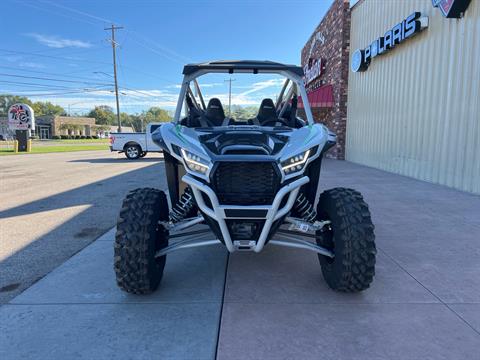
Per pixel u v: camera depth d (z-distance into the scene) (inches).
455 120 351.9
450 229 217.0
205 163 124.8
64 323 116.7
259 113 182.4
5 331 112.3
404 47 451.8
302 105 170.2
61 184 421.4
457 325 114.3
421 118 412.2
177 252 183.3
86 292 138.9
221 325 115.0
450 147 359.3
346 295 135.2
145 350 102.3
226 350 101.9
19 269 163.5
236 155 126.2
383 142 512.1
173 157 144.4
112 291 139.6
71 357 99.6
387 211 259.8
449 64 361.4
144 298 133.7
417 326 113.8
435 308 125.0
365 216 128.8
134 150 837.2
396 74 472.1
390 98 489.7
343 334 109.4
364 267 126.2
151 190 140.6
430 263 165.5
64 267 164.1
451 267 160.7
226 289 141.2
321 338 107.4
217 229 128.0
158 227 138.1
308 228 135.1
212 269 161.8
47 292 138.9
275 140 140.1
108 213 272.7
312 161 138.6
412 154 430.6
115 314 122.3
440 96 376.2
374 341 105.8
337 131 690.2
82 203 310.2
